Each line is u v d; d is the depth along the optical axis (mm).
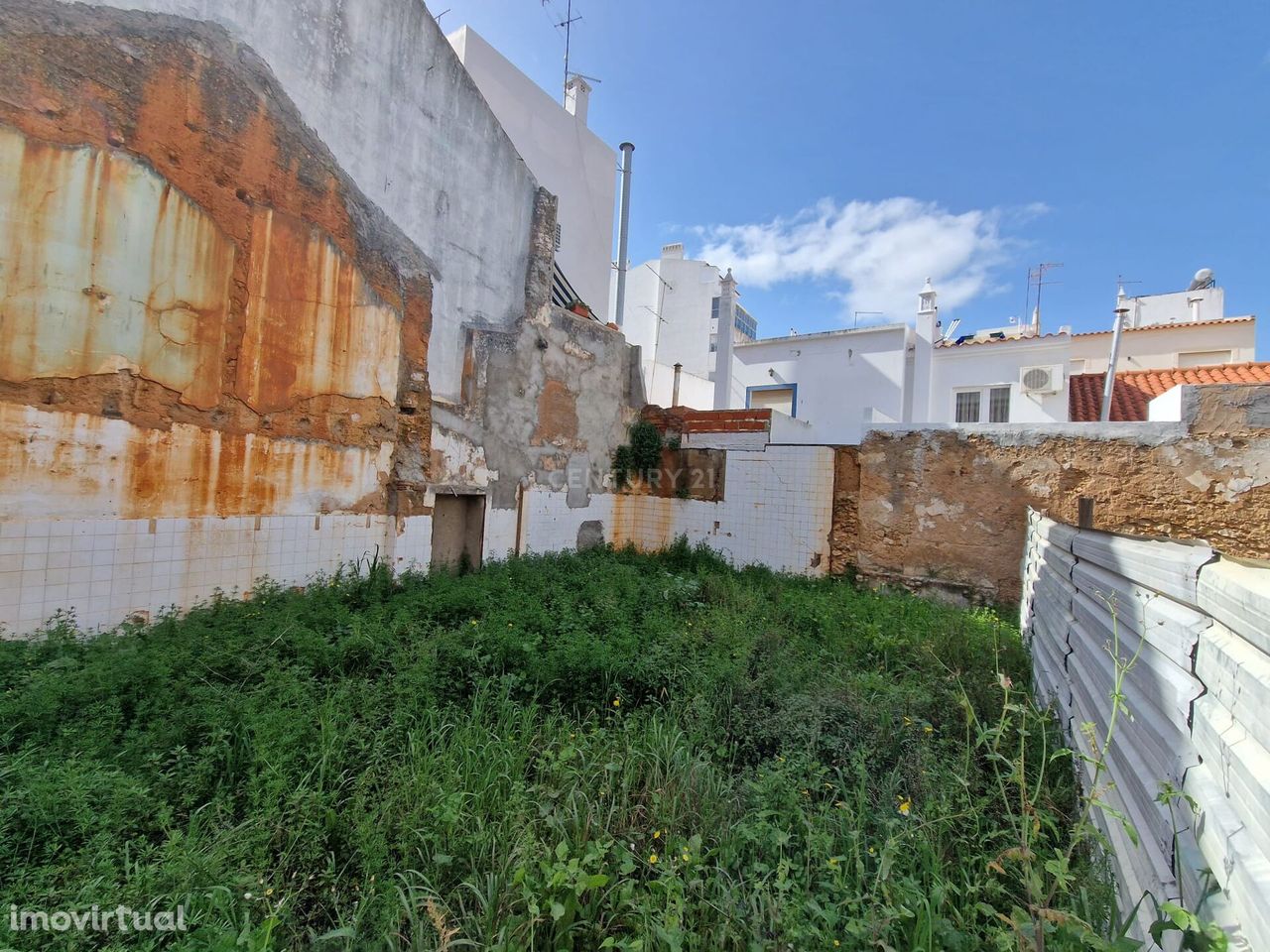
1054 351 13891
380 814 2527
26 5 3717
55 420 3893
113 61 4113
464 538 7617
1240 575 1630
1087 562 3301
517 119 12734
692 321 25219
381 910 2096
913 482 7844
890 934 1944
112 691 3090
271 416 5219
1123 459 6617
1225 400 6191
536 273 8414
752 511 9266
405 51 6387
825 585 8086
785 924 1980
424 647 4051
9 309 3684
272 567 5258
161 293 4422
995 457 7312
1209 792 1506
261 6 5008
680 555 9492
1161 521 6414
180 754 2705
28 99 3730
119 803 2266
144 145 4285
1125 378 10836
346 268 5844
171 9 4410
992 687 3814
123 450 4234
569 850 2373
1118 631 2490
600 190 15312
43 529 3846
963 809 2578
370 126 6039
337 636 4340
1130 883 1917
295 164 5328
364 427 6070
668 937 1859
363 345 6039
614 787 2949
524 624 4859
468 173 7301
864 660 4715
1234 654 1486
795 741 3344
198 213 4633
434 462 6965
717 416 9742
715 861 2465
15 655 3379
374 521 6219
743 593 6652
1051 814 2498
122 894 1908
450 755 2932
